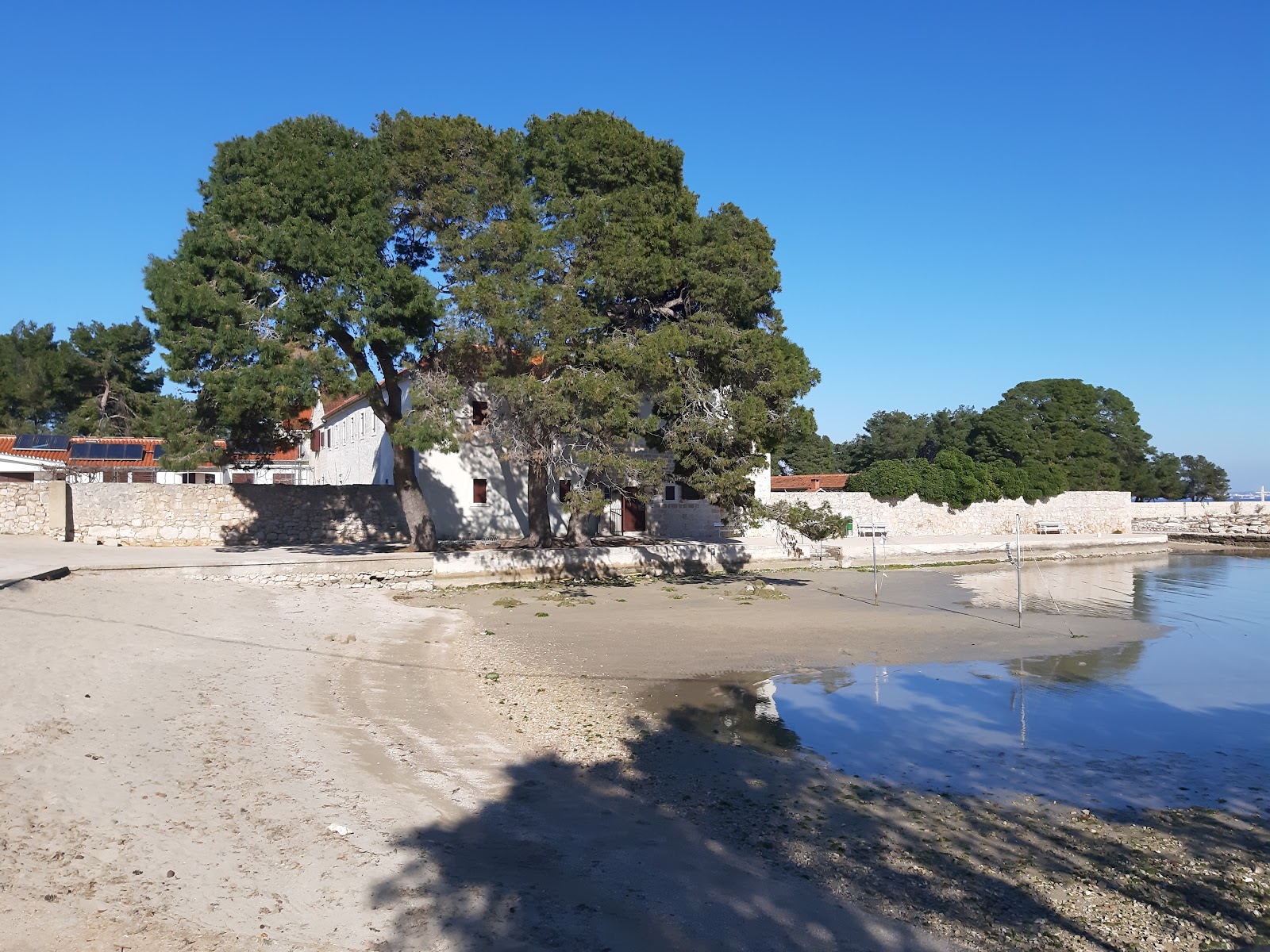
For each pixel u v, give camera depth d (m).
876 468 49.72
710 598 27.03
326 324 22.86
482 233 24.83
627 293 28.31
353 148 24.28
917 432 84.25
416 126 25.27
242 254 22.94
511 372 26.92
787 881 7.79
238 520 31.38
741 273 29.34
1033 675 16.97
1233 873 8.37
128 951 5.58
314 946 5.97
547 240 25.39
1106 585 33.16
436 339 24.50
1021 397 74.12
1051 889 7.90
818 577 34.09
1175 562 45.44
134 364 58.75
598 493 26.53
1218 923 7.35
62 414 60.09
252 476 49.03
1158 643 20.58
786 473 84.44
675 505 42.09
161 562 23.44
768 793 10.20
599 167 28.42
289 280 23.22
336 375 22.64
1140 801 10.30
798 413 28.75
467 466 36.22
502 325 23.83
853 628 21.97
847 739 12.59
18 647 12.96
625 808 9.50
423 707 13.46
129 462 44.00
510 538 36.66
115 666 12.97
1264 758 11.99
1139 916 7.44
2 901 5.94
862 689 15.63
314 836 7.83
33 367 54.91
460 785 9.84
